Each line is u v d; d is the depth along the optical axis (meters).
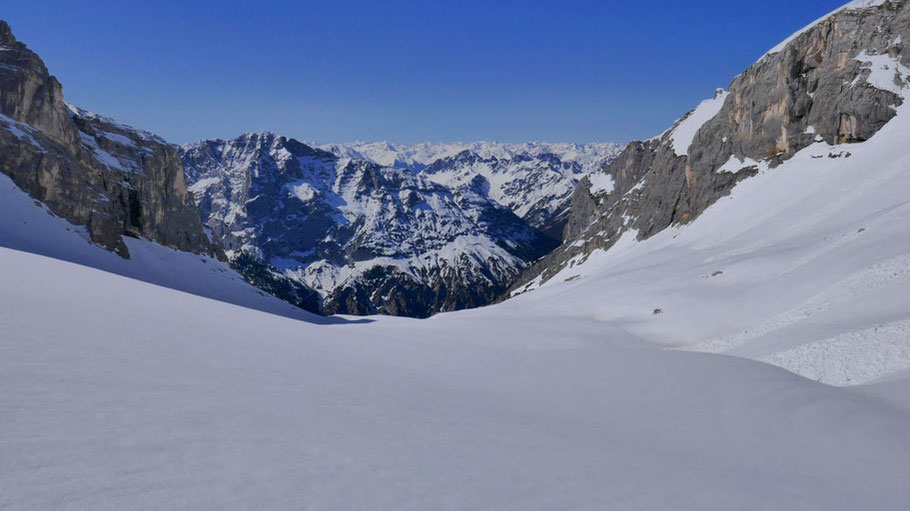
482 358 30.30
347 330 41.59
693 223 140.62
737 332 57.69
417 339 38.69
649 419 18.34
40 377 12.08
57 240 143.88
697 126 182.88
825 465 14.10
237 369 17.25
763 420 17.45
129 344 17.50
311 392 15.88
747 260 79.50
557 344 56.34
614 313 77.81
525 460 11.70
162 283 174.38
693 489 11.05
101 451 8.60
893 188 85.44
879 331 30.92
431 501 8.59
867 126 114.12
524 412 18.42
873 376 25.88
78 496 6.98
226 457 9.19
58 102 180.12
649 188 182.88
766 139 134.12
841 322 38.47
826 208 94.56
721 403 19.41
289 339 28.55
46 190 155.75
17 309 19.16
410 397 18.06
